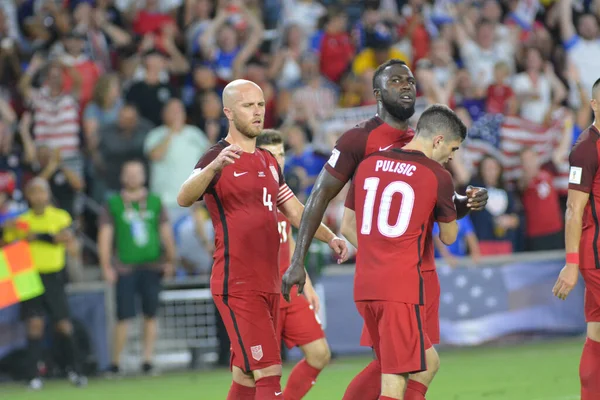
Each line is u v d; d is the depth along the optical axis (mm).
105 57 46438
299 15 51188
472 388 28344
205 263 39375
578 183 19203
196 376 34750
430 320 18438
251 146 18719
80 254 40094
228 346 37125
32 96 42625
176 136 40562
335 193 18625
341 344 38438
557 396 26234
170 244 36906
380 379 18438
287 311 22141
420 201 17281
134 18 48188
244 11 48156
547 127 45875
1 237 34312
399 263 17141
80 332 36188
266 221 18422
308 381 22469
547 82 48781
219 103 43188
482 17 51875
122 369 36562
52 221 34375
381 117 18688
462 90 46250
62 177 39938
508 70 46969
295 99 43938
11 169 39562
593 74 52500
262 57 47688
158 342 37375
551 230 42344
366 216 17562
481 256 40750
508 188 43062
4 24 46281
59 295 34125
